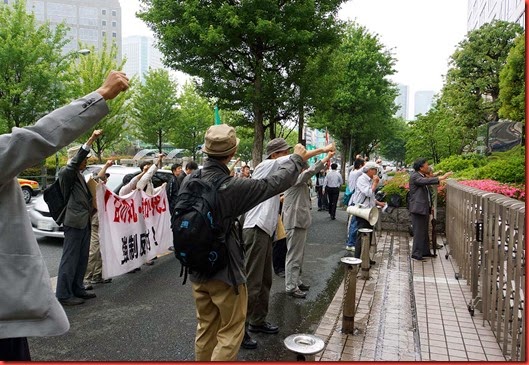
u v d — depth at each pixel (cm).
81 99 198
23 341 208
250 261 425
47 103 1889
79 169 512
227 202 278
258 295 425
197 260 275
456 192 723
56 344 416
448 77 2077
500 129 1711
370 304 527
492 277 443
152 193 770
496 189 900
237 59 1504
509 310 378
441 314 490
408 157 2638
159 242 735
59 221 514
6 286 183
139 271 690
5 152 177
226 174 298
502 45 1920
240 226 310
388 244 919
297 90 1584
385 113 3023
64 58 2011
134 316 492
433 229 791
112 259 581
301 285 597
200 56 1428
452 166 1600
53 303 196
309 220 566
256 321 449
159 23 1445
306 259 797
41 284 192
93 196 554
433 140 2362
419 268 704
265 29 1330
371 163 718
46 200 508
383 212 1095
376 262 749
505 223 396
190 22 1363
